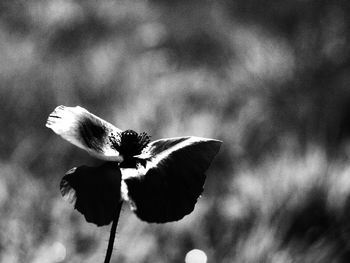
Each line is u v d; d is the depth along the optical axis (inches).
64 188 12.2
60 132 12.9
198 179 12.8
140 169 12.9
